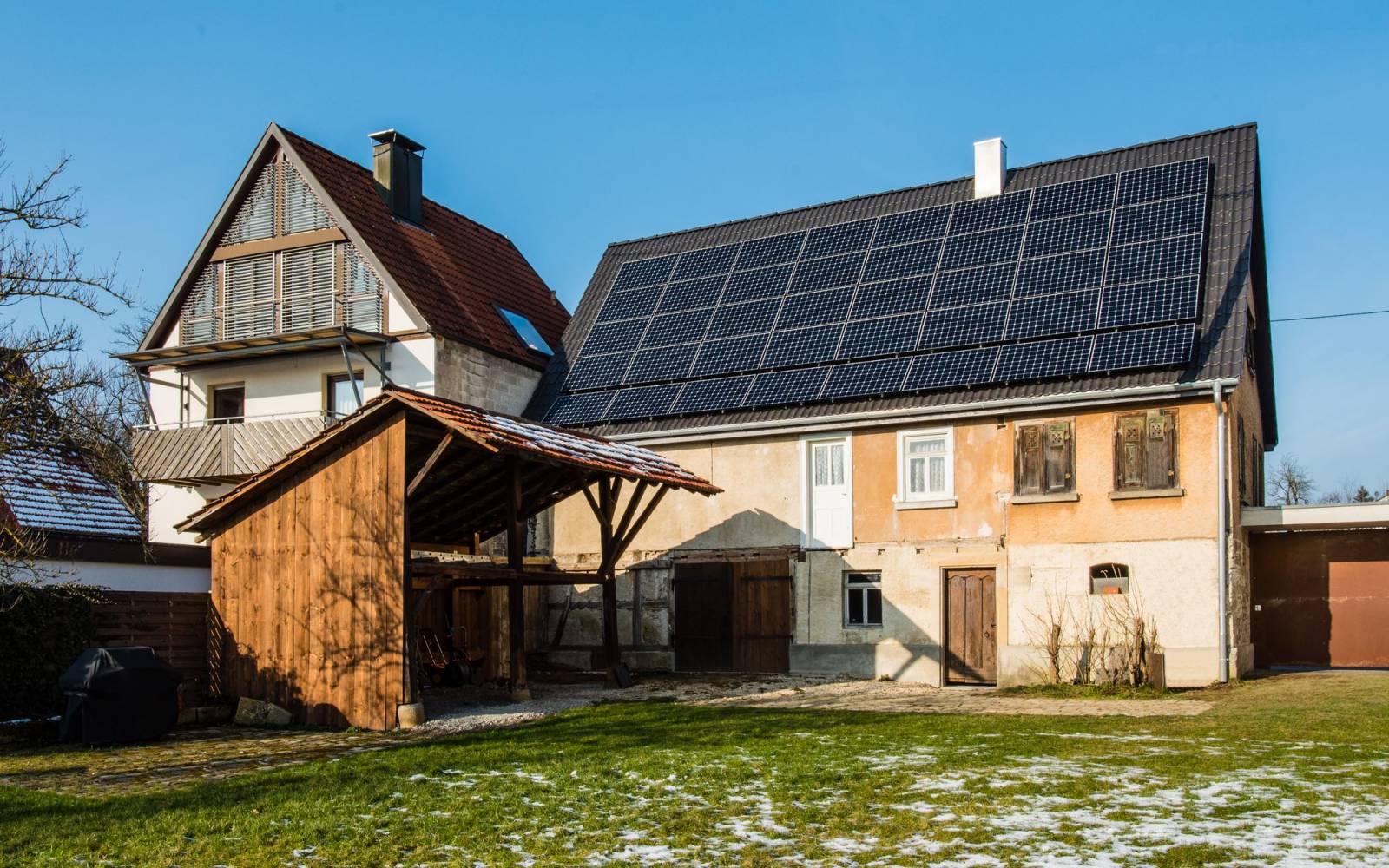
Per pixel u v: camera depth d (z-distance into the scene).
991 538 21.08
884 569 22.03
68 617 16.09
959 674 21.22
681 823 9.64
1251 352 23.80
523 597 19.00
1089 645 19.16
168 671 15.27
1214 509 19.31
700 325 26.06
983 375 21.19
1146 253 21.81
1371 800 9.82
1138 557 19.78
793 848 8.87
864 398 22.31
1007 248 23.64
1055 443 20.67
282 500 17.38
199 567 20.17
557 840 9.23
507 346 26.47
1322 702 15.95
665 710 17.08
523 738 14.28
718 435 23.50
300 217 26.11
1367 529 21.47
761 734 14.23
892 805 10.11
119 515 25.42
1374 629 21.30
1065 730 14.12
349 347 24.88
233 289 26.67
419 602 16.61
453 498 20.09
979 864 8.30
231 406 26.94
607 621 20.81
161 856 8.98
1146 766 11.49
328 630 16.73
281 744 14.73
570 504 25.45
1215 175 23.08
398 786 11.23
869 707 17.48
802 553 22.86
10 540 16.75
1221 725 14.24
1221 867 8.05
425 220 28.84
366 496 16.64
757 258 27.25
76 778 12.29
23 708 15.62
